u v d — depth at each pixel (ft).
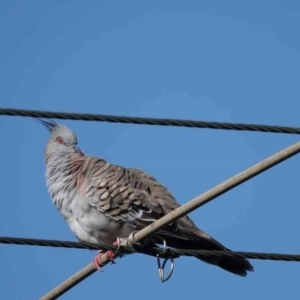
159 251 43.96
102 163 53.26
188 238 48.80
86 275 42.45
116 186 51.72
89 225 52.42
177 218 40.09
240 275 47.29
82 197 52.42
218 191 37.86
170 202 51.88
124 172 52.65
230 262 47.44
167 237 49.49
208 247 48.57
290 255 40.29
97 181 52.06
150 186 52.47
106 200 51.52
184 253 43.29
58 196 53.72
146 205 51.26
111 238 52.60
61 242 39.75
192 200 38.81
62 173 53.78
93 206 51.90
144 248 44.06
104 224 51.88
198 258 47.78
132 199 51.37
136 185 52.06
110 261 46.26
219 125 39.34
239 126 39.27
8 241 38.93
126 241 43.45
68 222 53.93
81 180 52.85
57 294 42.60
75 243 39.88
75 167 53.52
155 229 42.01
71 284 42.55
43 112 39.06
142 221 51.26
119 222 51.65
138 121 39.24
